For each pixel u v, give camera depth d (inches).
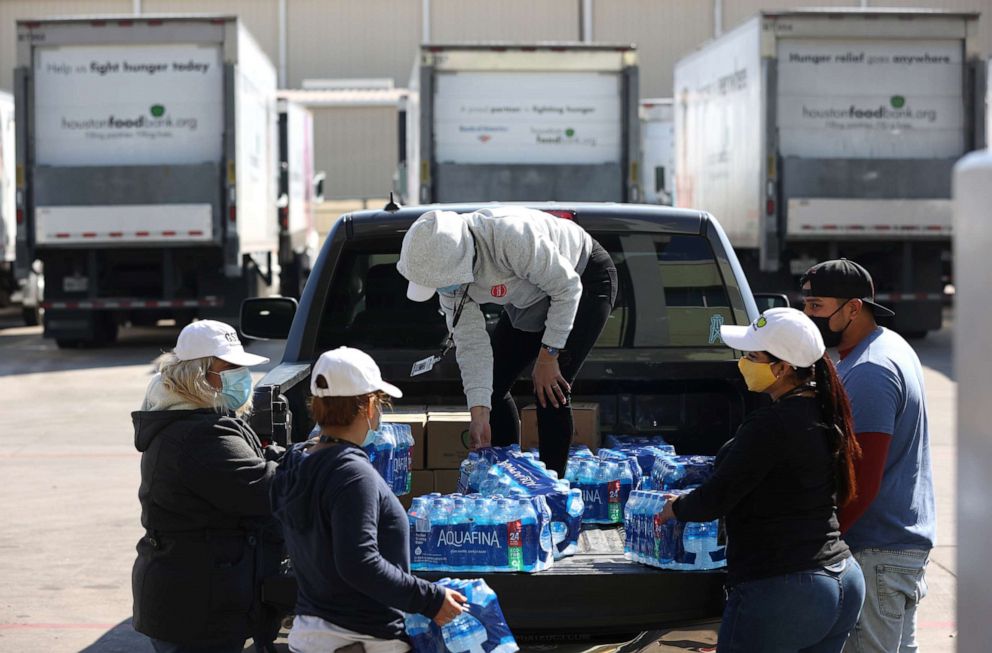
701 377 232.8
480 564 176.9
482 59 772.0
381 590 148.7
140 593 177.3
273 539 181.5
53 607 290.0
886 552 185.5
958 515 93.1
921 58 758.5
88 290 772.6
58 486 420.8
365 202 1163.9
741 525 163.9
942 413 553.3
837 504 164.7
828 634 166.4
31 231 737.0
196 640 175.6
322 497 151.6
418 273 192.2
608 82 778.8
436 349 243.6
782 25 749.9
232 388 181.5
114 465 456.1
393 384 246.4
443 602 152.2
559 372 204.5
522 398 240.4
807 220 755.4
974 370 90.6
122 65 733.3
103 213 735.1
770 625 160.6
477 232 197.9
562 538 187.6
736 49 810.2
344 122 1254.3
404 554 155.9
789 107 756.0
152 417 176.1
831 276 187.6
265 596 179.3
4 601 294.4
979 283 89.7
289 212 935.0
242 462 174.2
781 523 161.2
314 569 154.6
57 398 614.5
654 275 248.7
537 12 1772.9
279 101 932.0
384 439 201.5
